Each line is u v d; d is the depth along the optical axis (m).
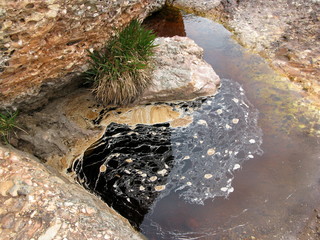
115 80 5.02
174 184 4.26
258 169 4.34
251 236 3.65
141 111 5.24
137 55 5.15
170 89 5.23
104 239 3.06
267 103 5.22
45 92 4.78
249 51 6.23
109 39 5.12
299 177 4.20
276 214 3.83
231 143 4.71
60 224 3.09
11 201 3.25
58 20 4.04
